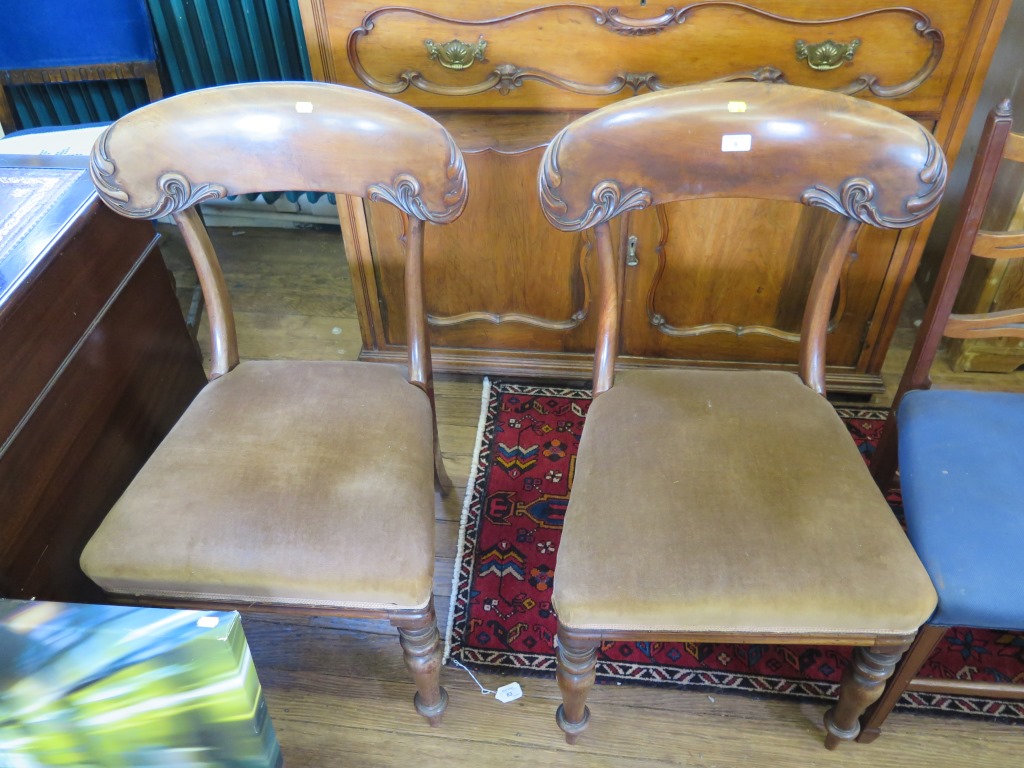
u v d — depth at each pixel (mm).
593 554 928
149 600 984
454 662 1276
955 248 1032
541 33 1241
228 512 962
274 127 1008
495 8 1220
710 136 972
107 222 1153
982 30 1174
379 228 1532
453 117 1360
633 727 1195
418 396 1153
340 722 1211
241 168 1031
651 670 1261
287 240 2307
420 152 998
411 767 1159
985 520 958
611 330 1115
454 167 998
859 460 1034
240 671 750
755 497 971
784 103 967
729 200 1403
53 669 750
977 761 1149
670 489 984
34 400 1000
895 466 1282
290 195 2143
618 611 898
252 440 1052
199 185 1037
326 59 1312
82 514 1132
